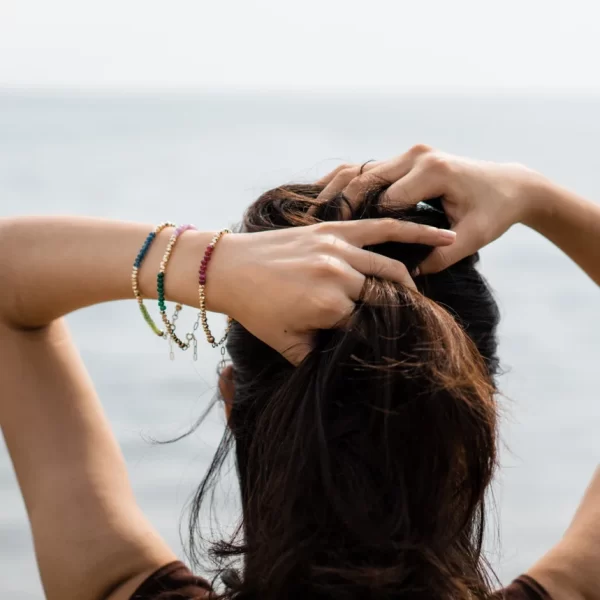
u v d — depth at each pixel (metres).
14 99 30.14
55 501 1.07
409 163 1.08
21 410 1.12
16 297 1.09
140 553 1.03
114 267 1.02
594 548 1.02
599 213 1.21
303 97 39.59
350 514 0.82
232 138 26.97
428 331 0.84
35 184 17.59
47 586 1.04
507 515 5.04
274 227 1.04
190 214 15.79
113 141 25.27
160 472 4.99
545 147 23.95
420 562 0.83
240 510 1.00
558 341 8.38
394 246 0.97
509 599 0.97
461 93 38.00
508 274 9.97
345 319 0.88
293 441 0.84
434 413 0.83
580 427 6.46
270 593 0.84
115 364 7.18
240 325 0.98
